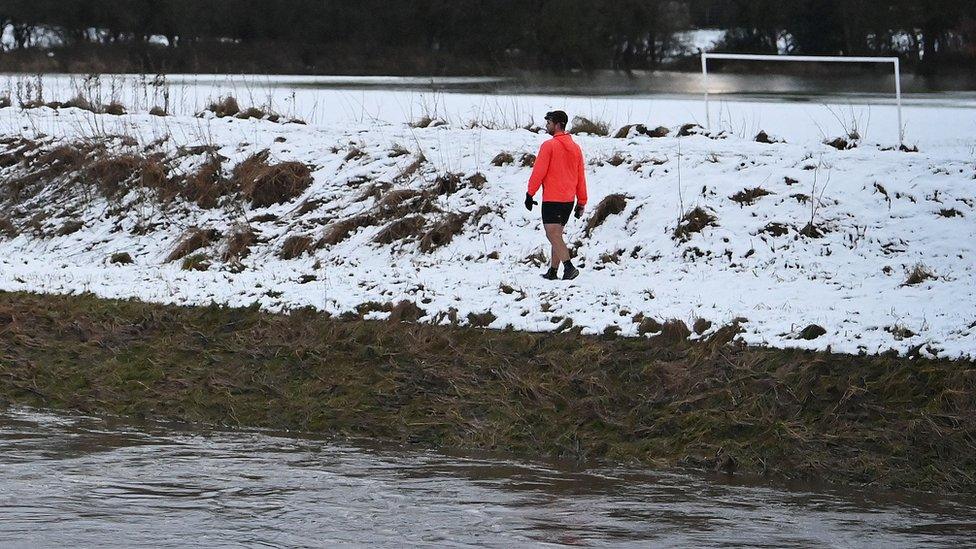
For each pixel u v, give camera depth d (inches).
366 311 1279.5
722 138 1756.9
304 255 1567.4
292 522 756.0
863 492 866.8
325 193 1691.7
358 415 1052.5
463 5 5078.7
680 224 1460.4
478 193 1624.0
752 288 1296.8
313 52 4982.8
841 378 1016.2
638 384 1058.1
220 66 4672.7
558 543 723.4
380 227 1589.6
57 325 1293.1
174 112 2111.2
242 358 1184.8
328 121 2113.7
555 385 1067.3
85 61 4458.7
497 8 5078.7
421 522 762.2
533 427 1006.4
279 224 1654.8
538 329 1185.4
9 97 2268.7
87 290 1418.6
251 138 1866.4
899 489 876.0
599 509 802.8
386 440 1008.9
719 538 740.0
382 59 4864.7
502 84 3563.0
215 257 1593.3
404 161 1722.4
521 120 2118.6
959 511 815.7
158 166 1790.1
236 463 912.3
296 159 1777.8
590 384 1056.8
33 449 944.3
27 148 1936.5
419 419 1035.9
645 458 946.7
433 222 1572.3
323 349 1179.3
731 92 3255.4
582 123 1897.1
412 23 5123.0
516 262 1465.3
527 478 887.1
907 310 1165.7
